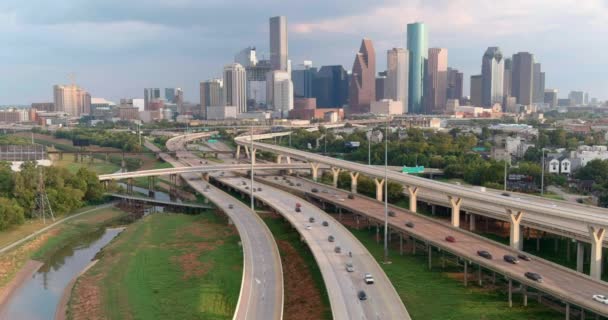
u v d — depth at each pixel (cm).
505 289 16962
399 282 17725
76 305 17188
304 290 17512
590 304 13262
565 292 14175
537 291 16325
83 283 19150
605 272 18538
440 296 16425
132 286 18512
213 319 15488
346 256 18425
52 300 17962
